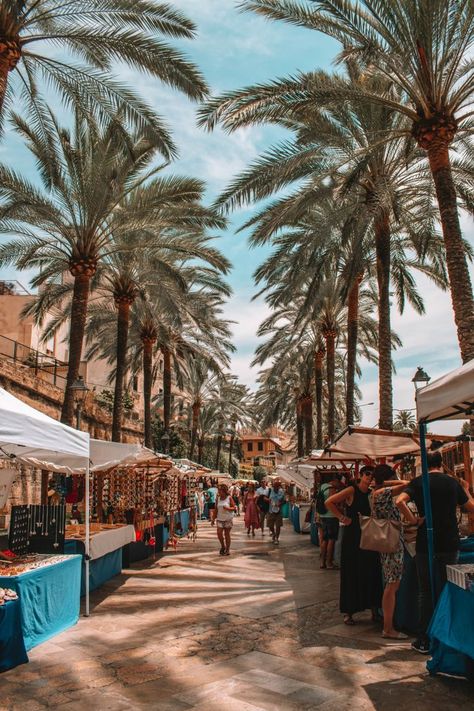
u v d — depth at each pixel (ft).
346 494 22.71
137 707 14.34
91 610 25.93
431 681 15.87
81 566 26.53
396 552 20.25
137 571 37.55
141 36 40.68
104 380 160.56
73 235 57.00
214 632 21.74
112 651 19.25
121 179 54.24
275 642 20.16
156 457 41.70
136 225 58.34
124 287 70.18
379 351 51.52
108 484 43.73
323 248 54.65
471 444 33.14
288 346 93.71
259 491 66.23
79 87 43.83
